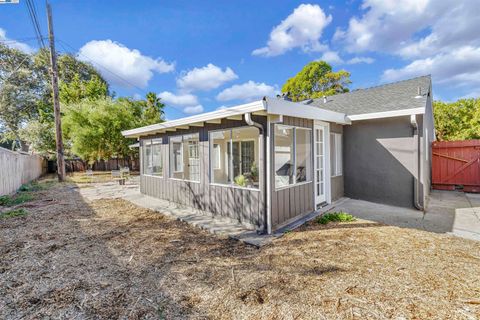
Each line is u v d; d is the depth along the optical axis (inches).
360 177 265.3
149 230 185.9
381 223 185.9
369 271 112.3
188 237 169.0
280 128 181.2
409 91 279.0
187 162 253.8
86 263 128.1
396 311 84.3
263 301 92.7
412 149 228.8
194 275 114.1
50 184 465.1
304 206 208.5
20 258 134.8
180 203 265.6
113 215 234.1
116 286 105.3
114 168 813.2
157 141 307.6
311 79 877.8
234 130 197.5
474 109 582.2
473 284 99.7
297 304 90.1
